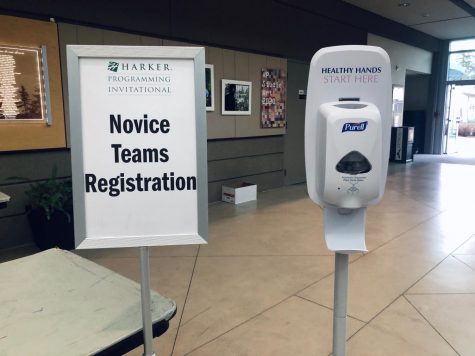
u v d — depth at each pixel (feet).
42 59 11.12
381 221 14.08
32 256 4.74
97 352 3.02
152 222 3.54
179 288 8.86
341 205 3.84
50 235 10.94
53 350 3.00
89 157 3.43
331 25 21.99
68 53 3.28
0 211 11.01
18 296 3.81
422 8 24.06
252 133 18.49
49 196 10.86
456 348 6.54
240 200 17.04
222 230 13.19
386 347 6.57
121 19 12.94
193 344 6.72
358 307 7.89
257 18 17.74
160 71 3.43
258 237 12.44
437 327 7.16
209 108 16.16
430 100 34.88
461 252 10.98
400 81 29.66
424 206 16.30
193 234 3.59
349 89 3.87
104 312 3.56
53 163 11.86
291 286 8.93
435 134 35.42
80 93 3.36
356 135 3.59
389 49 27.71
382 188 3.95
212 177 17.06
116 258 10.68
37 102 11.18
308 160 4.08
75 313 3.53
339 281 4.45
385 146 3.90
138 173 3.50
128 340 3.28
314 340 6.81
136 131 3.46
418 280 9.14
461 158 32.86
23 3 10.66
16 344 3.07
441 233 12.70
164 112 3.47
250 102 18.04
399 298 8.27
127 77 3.41
